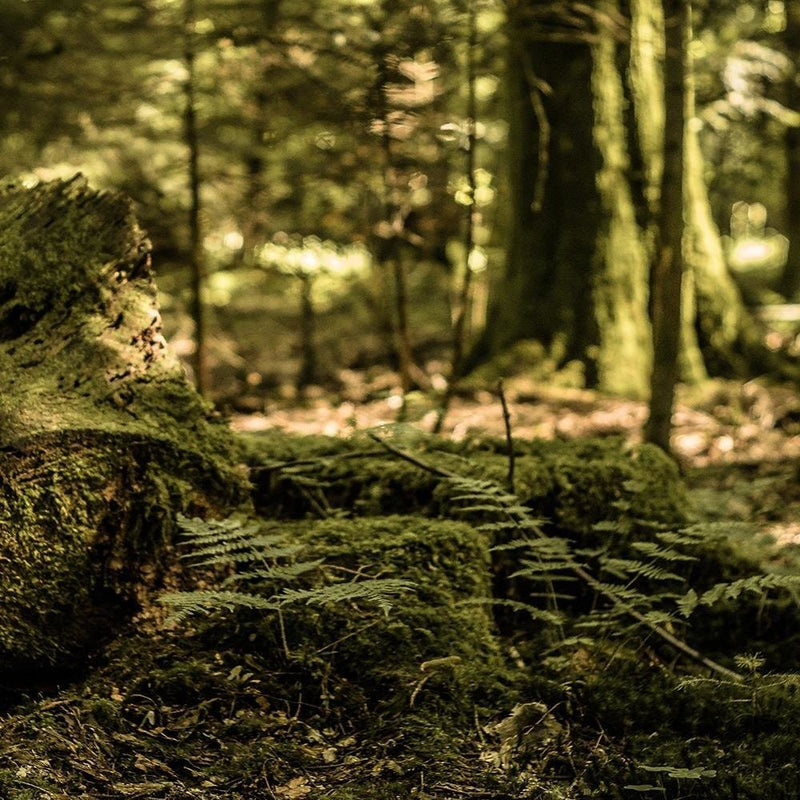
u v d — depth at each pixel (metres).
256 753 3.22
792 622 4.27
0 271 3.98
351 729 3.39
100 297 3.93
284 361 12.34
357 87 7.26
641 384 10.09
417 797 3.04
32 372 3.72
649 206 10.35
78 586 3.46
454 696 3.49
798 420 8.81
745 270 21.61
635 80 10.28
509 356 10.25
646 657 4.02
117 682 3.45
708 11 11.55
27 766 2.96
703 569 4.45
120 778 3.04
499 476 4.45
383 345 12.55
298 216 10.40
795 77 13.60
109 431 3.57
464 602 3.86
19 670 3.37
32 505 3.43
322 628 3.66
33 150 8.95
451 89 7.78
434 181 8.75
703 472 6.92
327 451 4.75
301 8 7.45
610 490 4.56
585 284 10.27
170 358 3.97
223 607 3.67
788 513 5.96
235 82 8.11
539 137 10.43
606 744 3.38
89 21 7.85
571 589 4.39
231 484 3.93
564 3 7.86
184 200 9.76
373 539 4.05
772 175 16.11
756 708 3.54
